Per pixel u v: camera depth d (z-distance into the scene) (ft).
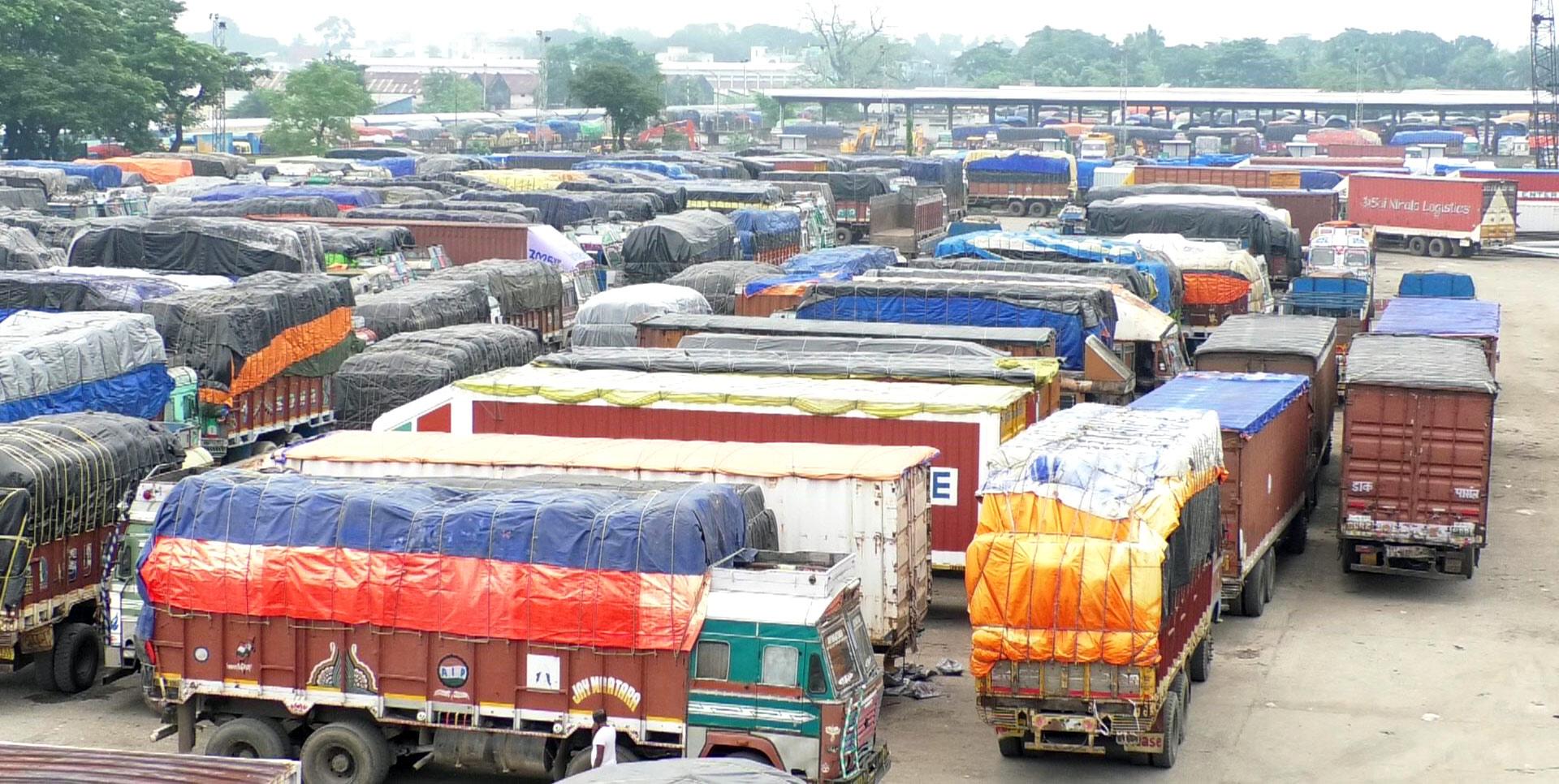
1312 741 71.00
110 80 404.77
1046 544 63.26
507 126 588.09
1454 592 96.07
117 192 254.47
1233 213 214.48
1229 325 127.13
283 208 208.64
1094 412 78.95
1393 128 635.66
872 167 357.00
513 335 122.01
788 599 58.44
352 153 401.29
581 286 172.76
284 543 62.44
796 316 130.52
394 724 63.41
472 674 61.00
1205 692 77.61
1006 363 99.81
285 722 64.44
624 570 59.31
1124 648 62.28
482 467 74.90
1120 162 423.64
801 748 57.88
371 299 133.39
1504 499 119.65
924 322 127.65
